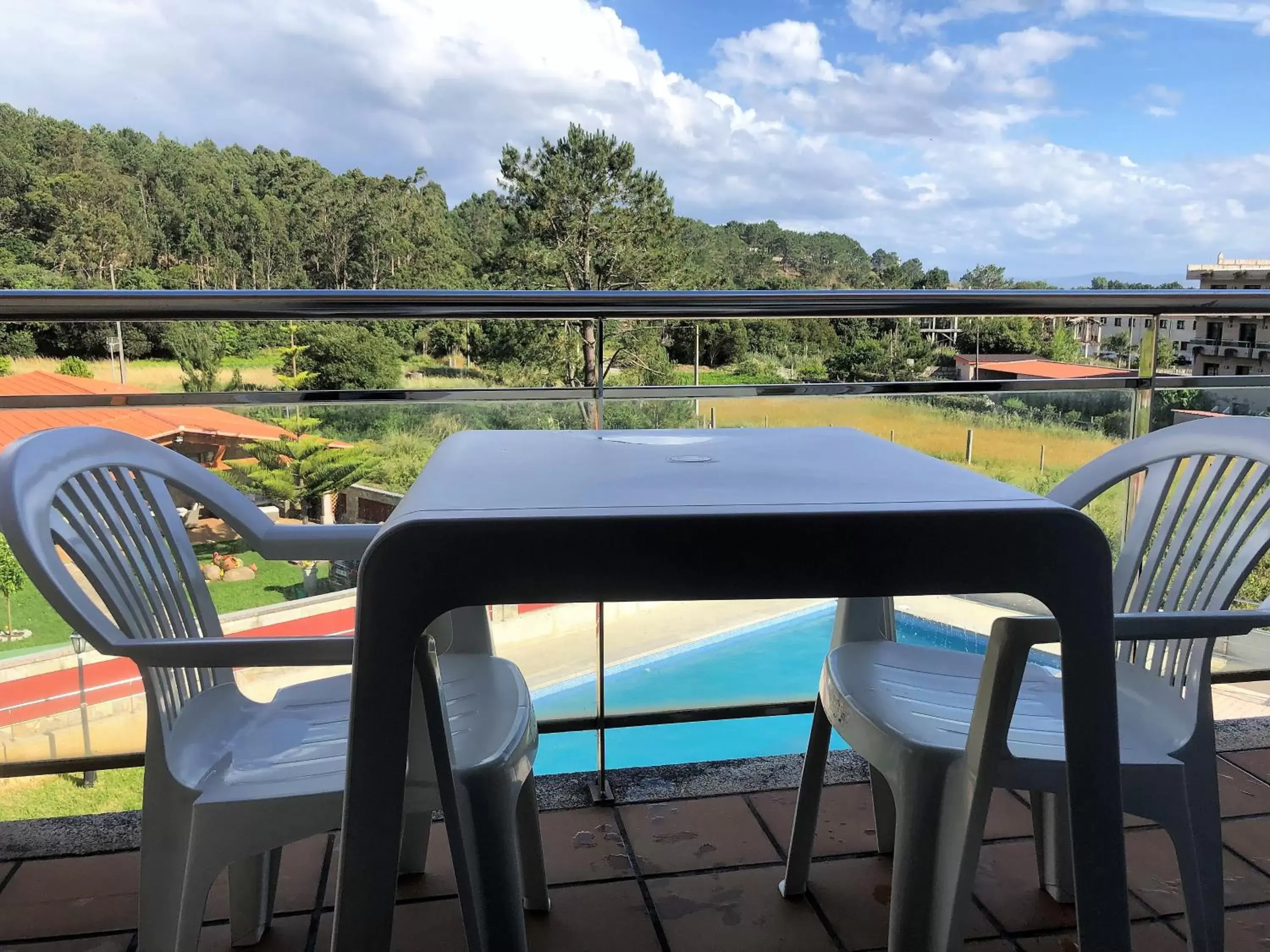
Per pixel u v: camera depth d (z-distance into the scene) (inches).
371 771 27.9
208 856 34.8
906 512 28.5
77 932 46.7
